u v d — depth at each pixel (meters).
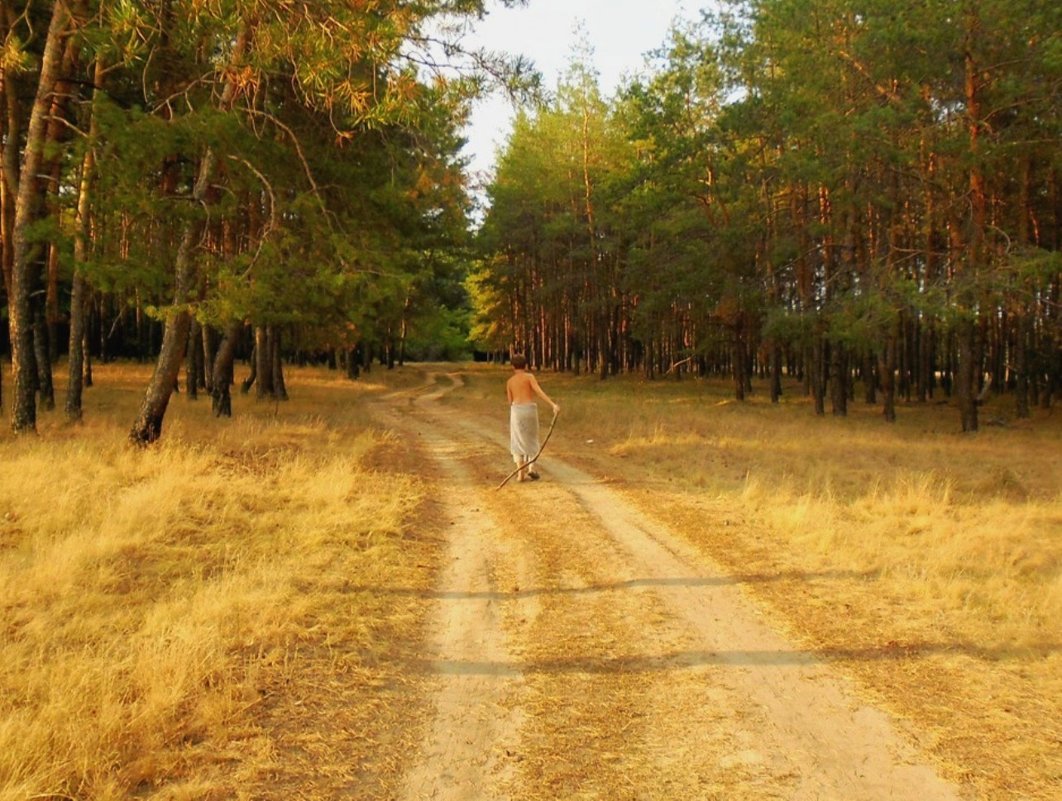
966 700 4.10
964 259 19.73
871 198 21.55
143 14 10.20
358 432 16.52
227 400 19.77
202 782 3.25
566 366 52.16
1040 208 25.14
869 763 3.49
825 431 19.31
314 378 40.66
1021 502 10.18
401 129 13.91
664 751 3.62
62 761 3.23
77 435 12.97
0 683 3.95
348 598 5.64
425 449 14.48
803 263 25.92
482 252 41.78
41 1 14.38
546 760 3.54
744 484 10.28
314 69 8.98
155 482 8.87
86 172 11.70
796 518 8.03
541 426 18.78
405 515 8.44
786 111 21.94
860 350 24.81
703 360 48.47
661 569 6.57
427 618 5.42
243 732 3.68
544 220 42.03
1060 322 23.17
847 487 10.77
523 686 4.34
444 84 9.47
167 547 6.61
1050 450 16.70
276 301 11.92
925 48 18.44
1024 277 18.42
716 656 4.75
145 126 10.99
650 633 5.13
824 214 24.97
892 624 5.24
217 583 5.66
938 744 3.65
